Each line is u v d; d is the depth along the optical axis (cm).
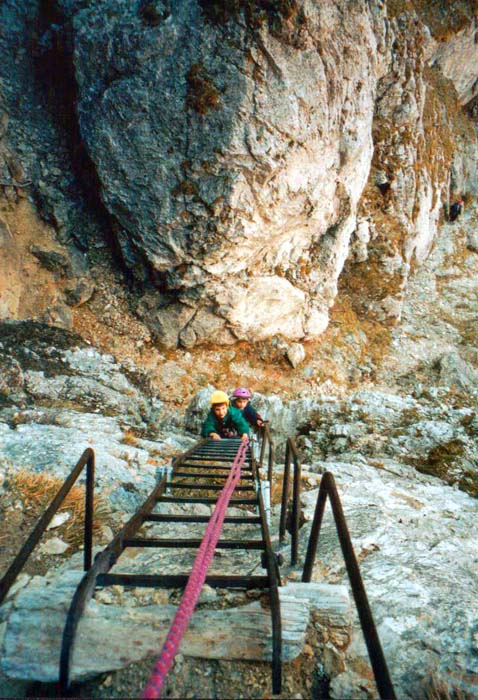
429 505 577
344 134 1202
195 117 1027
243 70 1002
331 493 255
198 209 1083
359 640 274
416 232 1747
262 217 1123
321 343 1423
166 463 646
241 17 987
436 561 403
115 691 222
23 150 1178
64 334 1097
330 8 1050
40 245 1155
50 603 250
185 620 151
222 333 1270
